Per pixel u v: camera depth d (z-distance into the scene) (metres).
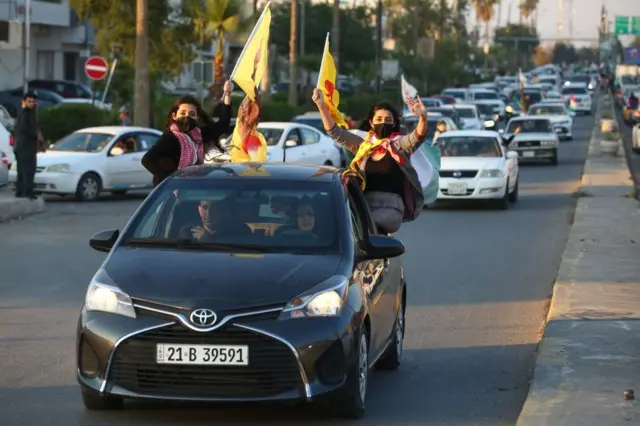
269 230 13.40
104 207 39.47
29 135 37.22
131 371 11.88
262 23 17.80
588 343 16.44
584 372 14.59
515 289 22.92
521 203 43.06
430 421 12.93
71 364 15.76
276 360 11.76
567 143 86.62
